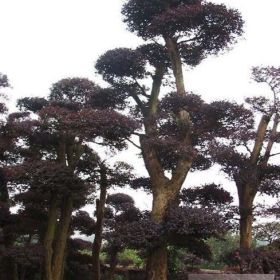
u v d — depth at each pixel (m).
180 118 14.41
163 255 13.41
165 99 13.73
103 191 17.20
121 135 13.55
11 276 16.44
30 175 13.58
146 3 15.40
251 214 14.61
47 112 14.09
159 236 12.57
